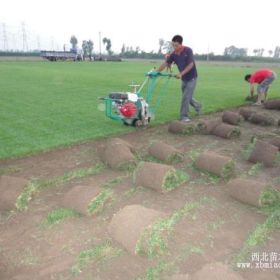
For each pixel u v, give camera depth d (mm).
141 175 4508
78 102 10602
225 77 23250
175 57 7758
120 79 19203
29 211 3936
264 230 3580
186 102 8047
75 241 3377
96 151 5984
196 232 3529
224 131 7020
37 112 8953
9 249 3270
